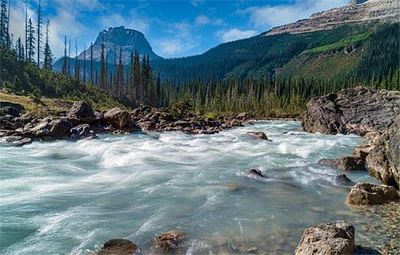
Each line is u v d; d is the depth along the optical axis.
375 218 12.41
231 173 19.69
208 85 152.25
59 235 10.73
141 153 26.22
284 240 10.46
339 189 16.53
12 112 47.50
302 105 123.69
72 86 96.00
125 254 9.25
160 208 13.38
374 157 19.33
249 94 138.62
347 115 56.75
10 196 14.73
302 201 14.52
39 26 113.69
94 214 12.67
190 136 41.25
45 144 30.52
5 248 9.78
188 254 9.49
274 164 22.73
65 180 17.88
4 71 80.44
